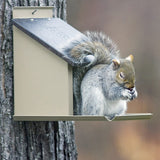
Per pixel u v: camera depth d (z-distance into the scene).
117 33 24.98
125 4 25.28
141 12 25.41
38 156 11.66
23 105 11.17
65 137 12.10
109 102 11.14
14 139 11.48
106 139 22.94
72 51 11.02
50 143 11.78
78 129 22.89
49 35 11.17
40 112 11.09
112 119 10.43
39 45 11.09
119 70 11.08
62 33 11.35
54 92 11.02
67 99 10.96
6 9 11.49
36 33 11.11
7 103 11.39
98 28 24.78
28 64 11.16
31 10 11.52
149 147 23.17
